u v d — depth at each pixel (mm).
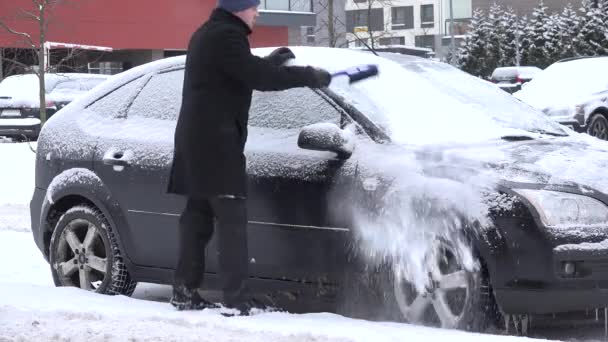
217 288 6801
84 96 7926
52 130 7832
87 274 7449
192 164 5980
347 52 7109
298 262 6438
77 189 7441
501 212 5727
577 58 21922
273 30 46062
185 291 6242
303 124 6652
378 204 6094
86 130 7609
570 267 5676
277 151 6586
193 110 5980
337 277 6297
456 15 88250
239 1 5984
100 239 7414
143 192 7113
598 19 57594
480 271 5746
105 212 7301
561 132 7184
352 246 6199
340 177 6273
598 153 6531
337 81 6684
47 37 36125
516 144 6469
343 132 6246
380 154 6242
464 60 62250
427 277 5910
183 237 6254
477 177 5891
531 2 80875
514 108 7266
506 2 82125
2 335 5590
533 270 5660
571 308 5773
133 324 5695
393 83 6797
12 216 13367
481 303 5738
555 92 20750
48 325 5758
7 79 26844
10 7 34906
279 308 6750
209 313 6023
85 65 39094
